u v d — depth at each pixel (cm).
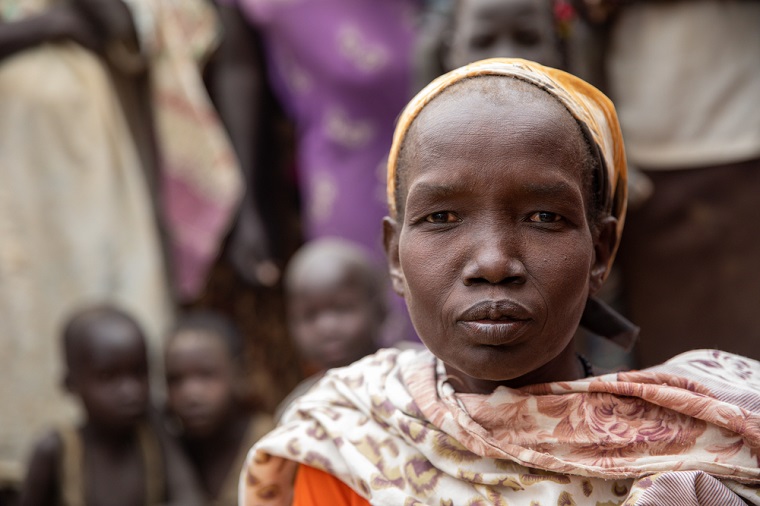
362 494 186
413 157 175
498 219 165
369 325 422
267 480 202
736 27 412
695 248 417
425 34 425
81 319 429
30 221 458
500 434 178
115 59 491
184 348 451
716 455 174
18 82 461
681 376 182
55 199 465
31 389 454
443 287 167
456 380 188
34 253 458
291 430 197
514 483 173
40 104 464
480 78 178
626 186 207
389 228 197
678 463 172
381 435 186
